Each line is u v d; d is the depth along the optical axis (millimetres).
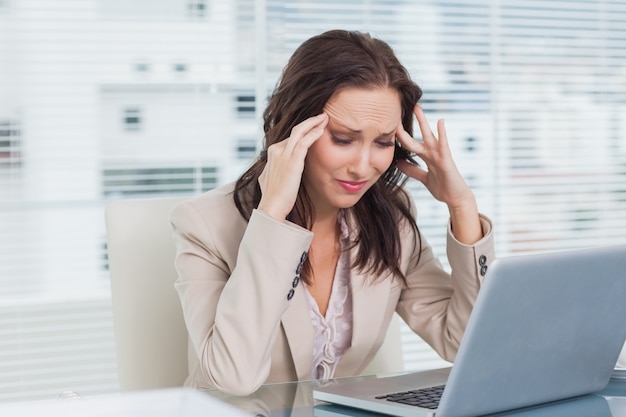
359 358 1976
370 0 3559
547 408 1446
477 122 3781
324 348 1938
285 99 1806
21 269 3254
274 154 1725
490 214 3844
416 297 2084
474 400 1346
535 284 1315
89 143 3295
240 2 3404
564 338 1403
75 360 3299
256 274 1673
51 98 3246
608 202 4035
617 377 1645
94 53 3273
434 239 3693
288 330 1856
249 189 1905
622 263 1416
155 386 1980
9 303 3223
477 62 3754
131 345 1973
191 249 1864
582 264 1357
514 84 3832
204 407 1490
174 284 1935
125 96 3318
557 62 3896
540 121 3891
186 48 3365
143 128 3346
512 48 3811
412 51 3645
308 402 1522
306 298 1922
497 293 1276
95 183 3312
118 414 1430
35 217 3258
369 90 1700
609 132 4023
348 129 1705
